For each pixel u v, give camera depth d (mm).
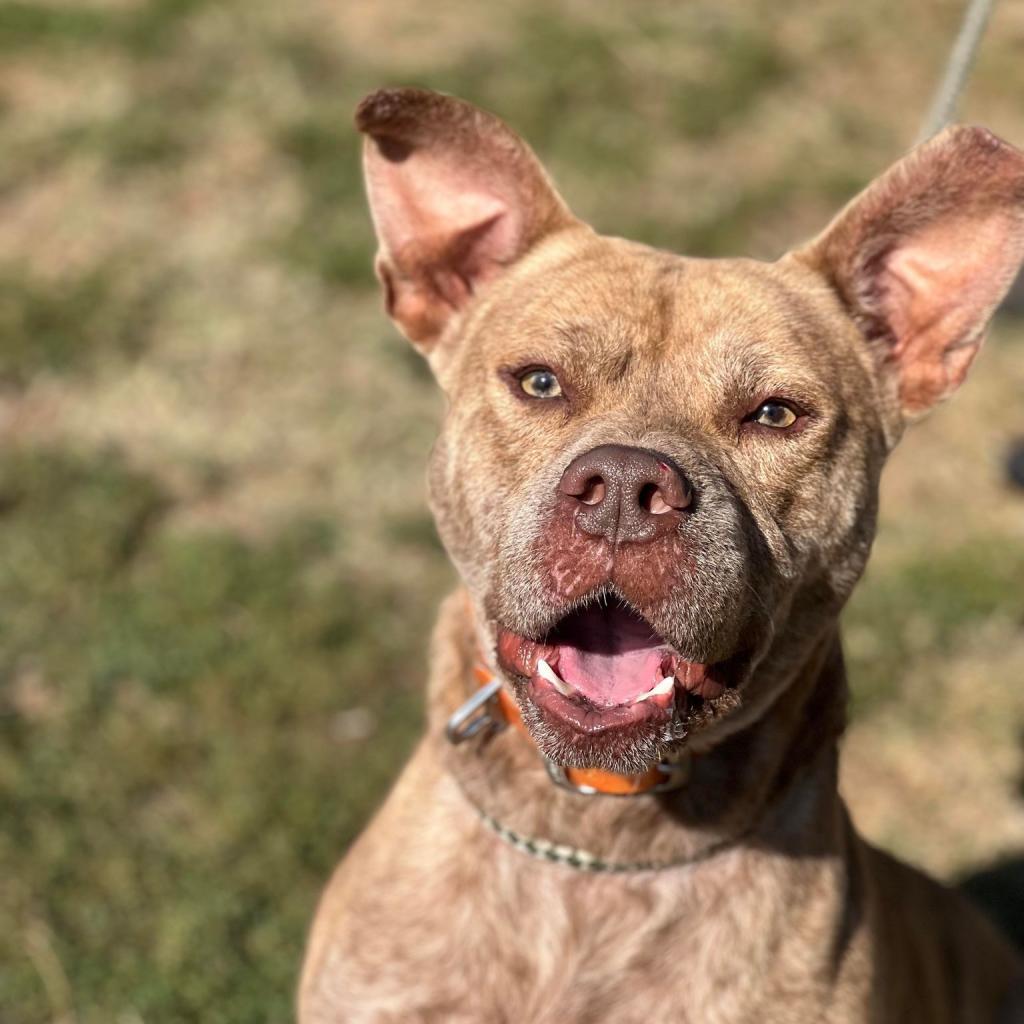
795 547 643
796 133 1903
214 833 957
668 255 700
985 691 1114
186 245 1516
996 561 1236
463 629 692
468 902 675
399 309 721
